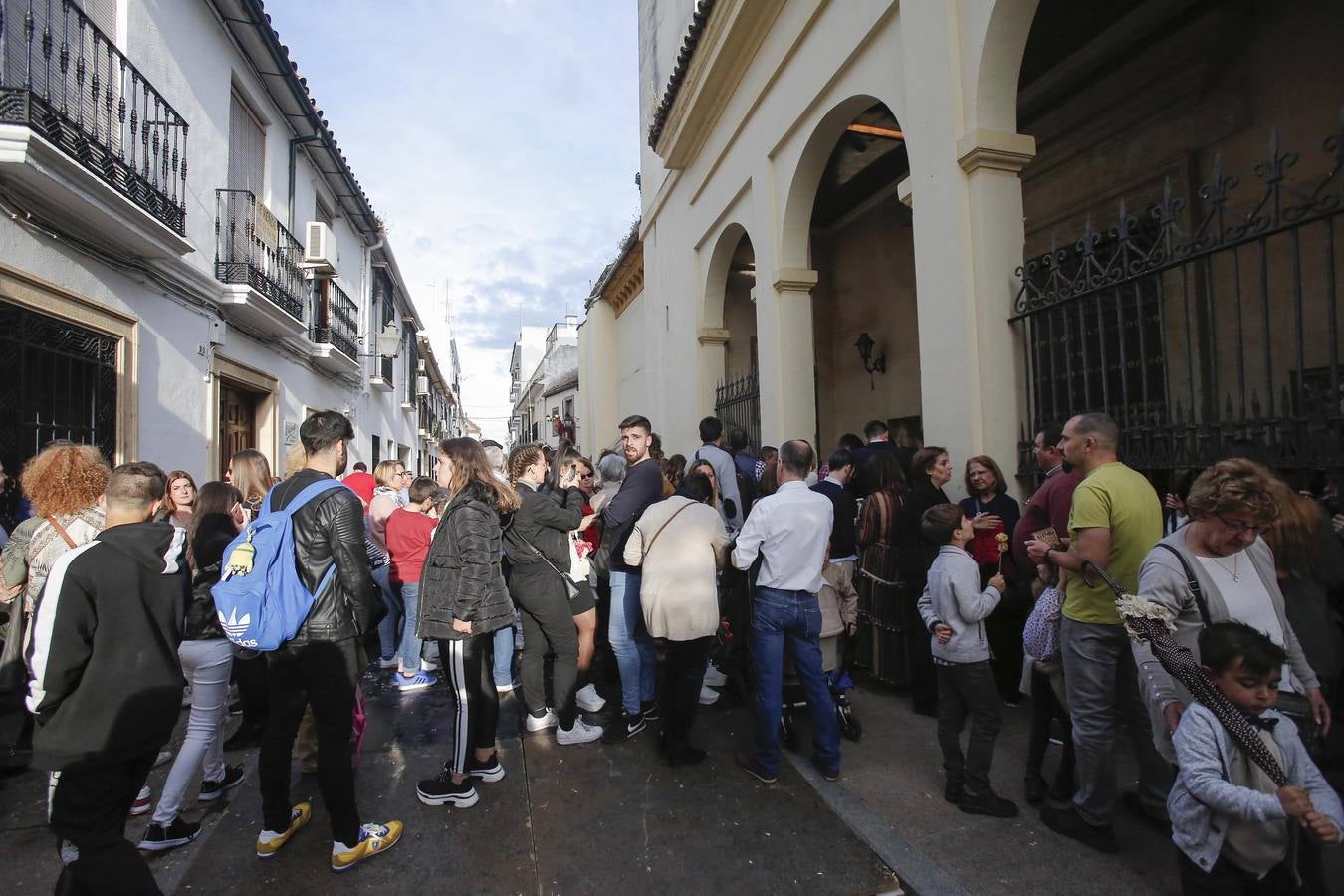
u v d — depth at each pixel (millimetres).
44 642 2236
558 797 3385
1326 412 2723
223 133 7809
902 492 4688
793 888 2656
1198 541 2338
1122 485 2754
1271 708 2221
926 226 4750
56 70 5266
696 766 3711
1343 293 4648
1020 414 4316
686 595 3631
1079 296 3803
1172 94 5680
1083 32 5871
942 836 2971
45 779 3764
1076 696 2818
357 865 2836
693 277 10172
